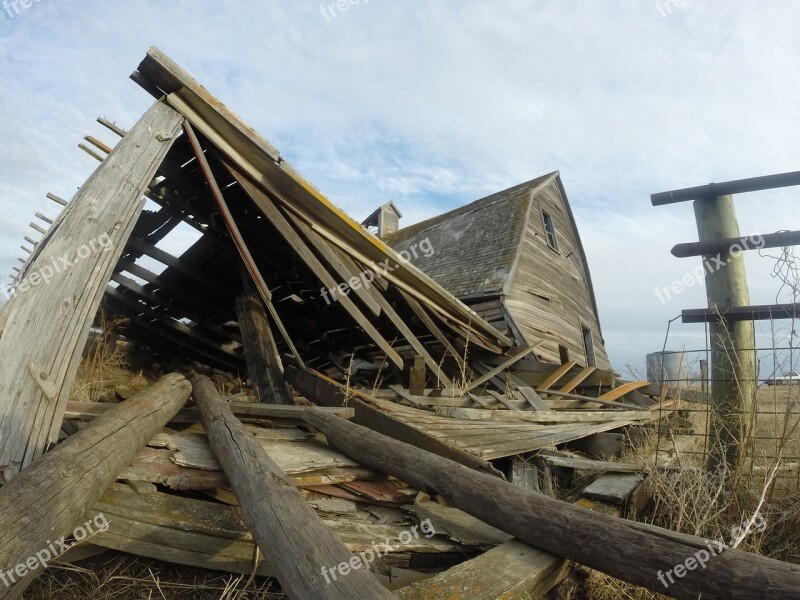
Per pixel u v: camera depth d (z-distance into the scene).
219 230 7.38
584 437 7.73
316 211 6.65
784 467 4.34
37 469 2.43
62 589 2.82
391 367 10.62
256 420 5.18
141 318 10.14
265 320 7.55
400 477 3.89
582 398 9.25
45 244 3.96
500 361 10.65
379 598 1.90
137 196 4.48
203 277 8.47
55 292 3.65
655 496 4.41
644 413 8.49
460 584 2.65
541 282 15.20
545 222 17.67
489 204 17.73
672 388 6.78
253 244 7.89
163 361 11.63
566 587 3.15
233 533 3.14
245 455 3.21
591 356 17.44
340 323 10.38
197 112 5.40
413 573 3.09
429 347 10.84
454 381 8.93
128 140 4.72
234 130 5.44
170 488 3.44
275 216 6.18
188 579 3.06
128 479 3.21
